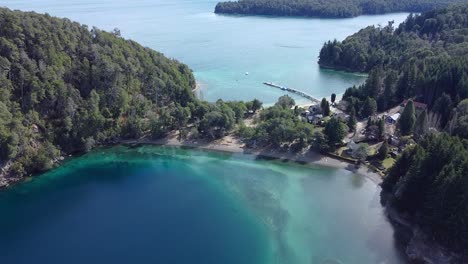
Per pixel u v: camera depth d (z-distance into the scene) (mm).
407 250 89375
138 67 172000
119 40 182375
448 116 145750
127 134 147375
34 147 126938
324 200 109250
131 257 88750
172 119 152375
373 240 93375
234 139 147125
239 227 98250
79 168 129375
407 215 99000
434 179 91500
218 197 111750
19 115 126250
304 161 130375
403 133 143125
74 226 100250
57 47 148250
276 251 89750
